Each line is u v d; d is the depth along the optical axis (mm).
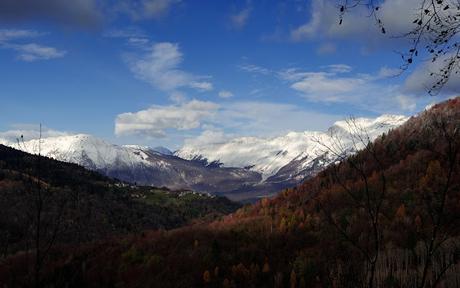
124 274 99500
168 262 102375
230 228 124625
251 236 112938
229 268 98500
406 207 85688
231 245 109500
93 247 110875
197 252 106938
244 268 93375
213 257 103125
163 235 121938
